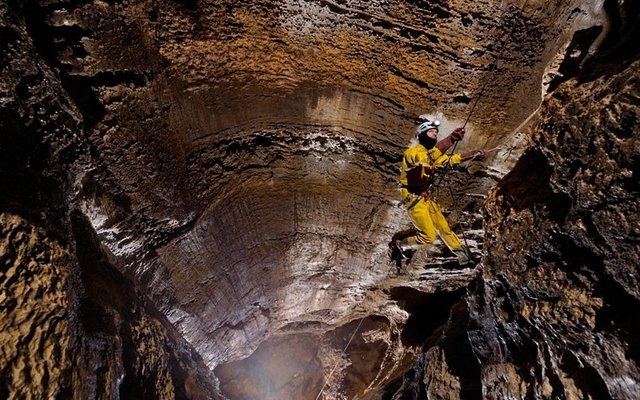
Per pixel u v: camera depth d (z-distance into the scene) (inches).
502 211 152.6
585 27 149.2
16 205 107.2
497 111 196.5
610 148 102.7
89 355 120.7
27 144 122.5
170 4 156.5
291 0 164.9
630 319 101.7
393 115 211.2
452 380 215.0
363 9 166.4
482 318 180.1
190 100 192.4
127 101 169.2
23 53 117.8
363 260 336.5
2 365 90.3
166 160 201.5
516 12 155.8
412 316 406.6
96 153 170.1
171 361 214.7
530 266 133.1
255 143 236.1
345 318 468.1
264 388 542.9
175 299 279.4
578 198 110.6
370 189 262.7
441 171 204.7
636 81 97.7
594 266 111.7
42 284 105.3
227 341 384.5
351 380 482.0
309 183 266.2
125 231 209.3
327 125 225.3
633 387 102.7
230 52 182.4
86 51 146.4
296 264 349.7
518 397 150.3
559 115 126.0
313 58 189.3
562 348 127.0
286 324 479.8
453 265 315.3
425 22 167.5
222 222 267.0
